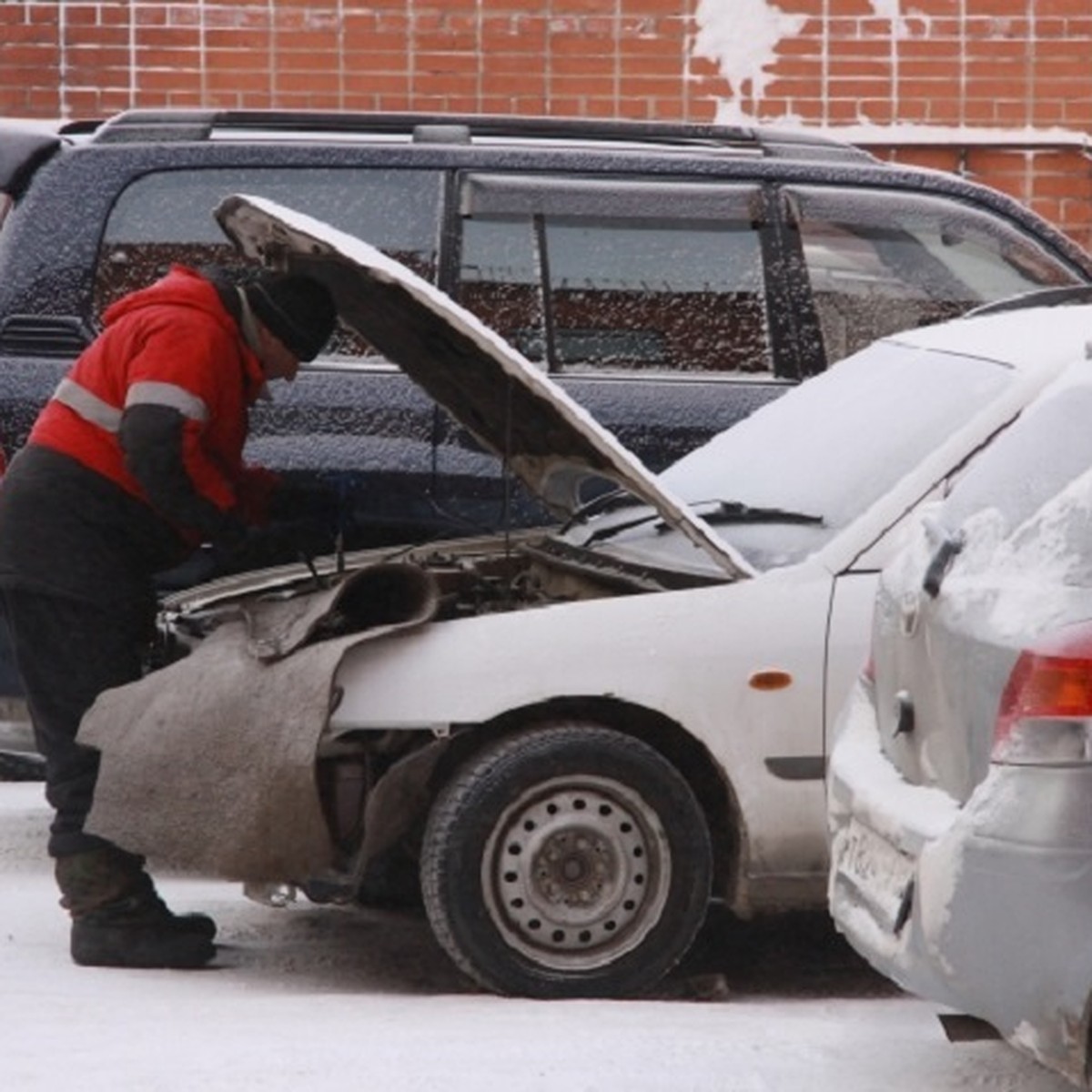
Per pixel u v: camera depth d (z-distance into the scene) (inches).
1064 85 1381.6
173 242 890.1
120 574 713.6
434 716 652.7
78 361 722.2
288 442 871.7
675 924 660.7
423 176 909.8
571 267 909.8
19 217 886.4
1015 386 677.9
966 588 527.8
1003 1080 556.1
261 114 925.8
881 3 1379.2
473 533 877.2
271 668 660.7
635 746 659.4
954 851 494.0
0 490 719.1
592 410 893.8
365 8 1376.7
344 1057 573.3
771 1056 578.2
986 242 925.8
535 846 656.4
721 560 668.7
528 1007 643.5
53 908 779.4
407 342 746.8
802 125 1381.6
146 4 1376.7
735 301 910.4
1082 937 480.1
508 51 1379.2
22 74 1379.2
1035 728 488.4
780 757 661.3
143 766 663.8
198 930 708.0
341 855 665.0
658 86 1380.4
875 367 749.3
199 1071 559.5
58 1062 569.9
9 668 852.6
